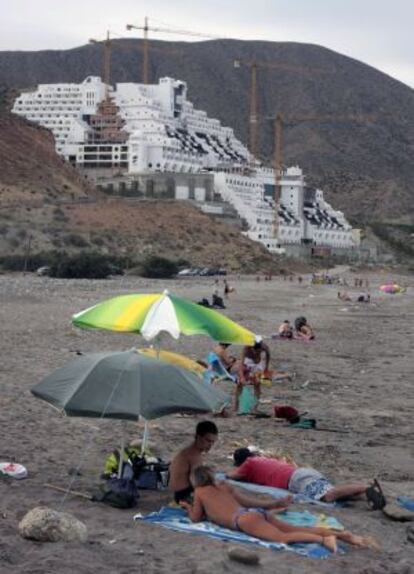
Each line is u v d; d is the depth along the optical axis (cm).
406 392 4716
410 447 3250
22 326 7700
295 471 2388
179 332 2648
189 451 2220
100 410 2006
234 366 4612
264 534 1934
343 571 1773
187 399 2059
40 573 1644
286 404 4116
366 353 6794
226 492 2056
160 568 1723
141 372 2069
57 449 2833
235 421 3569
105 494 2191
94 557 1762
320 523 2048
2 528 1919
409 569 1816
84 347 6209
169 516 2091
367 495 2273
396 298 18550
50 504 2158
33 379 4447
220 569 1730
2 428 3127
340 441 3284
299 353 6538
